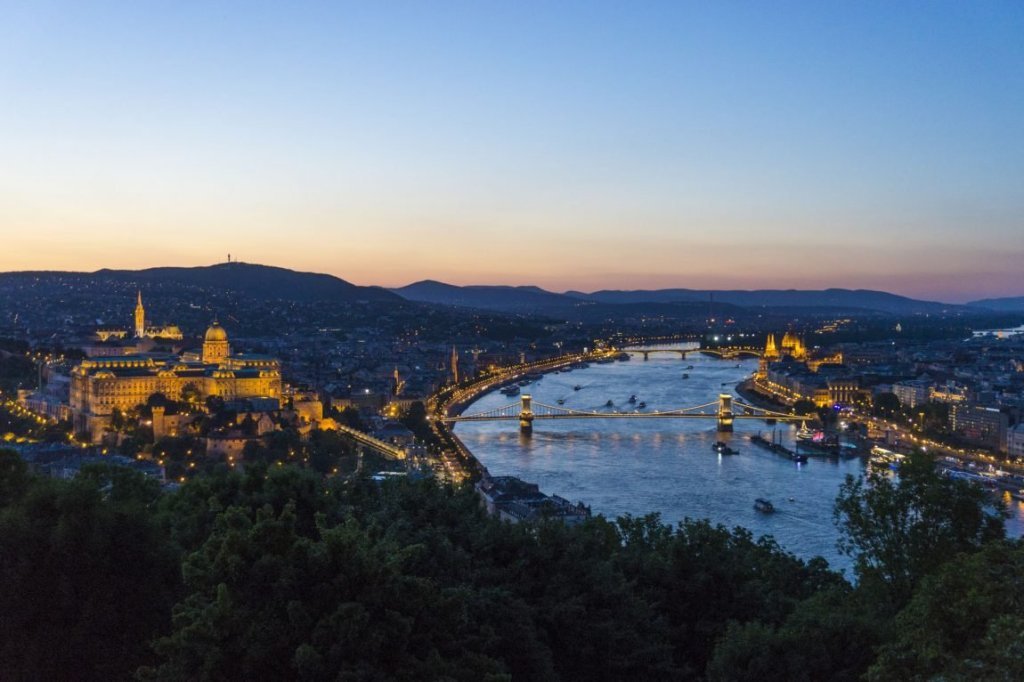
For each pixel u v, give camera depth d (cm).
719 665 14100
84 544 13288
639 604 16150
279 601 10831
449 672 11031
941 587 12250
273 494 16288
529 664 13962
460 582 15050
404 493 18400
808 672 13512
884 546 18138
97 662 13338
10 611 13038
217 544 11812
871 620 14412
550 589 15738
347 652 10375
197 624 10500
